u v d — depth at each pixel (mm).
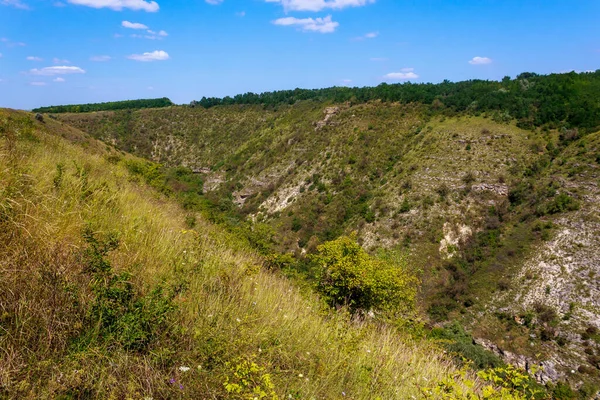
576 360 25531
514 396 3074
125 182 9367
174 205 10898
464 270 38562
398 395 3592
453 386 3201
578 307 29469
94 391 2268
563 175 44469
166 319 2947
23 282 2643
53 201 3879
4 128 6656
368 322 7004
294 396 2871
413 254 42188
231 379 2715
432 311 33781
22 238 2926
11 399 1978
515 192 45906
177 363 2721
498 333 30172
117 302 2822
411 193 51125
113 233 3576
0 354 2215
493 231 42156
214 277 4188
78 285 2801
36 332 2426
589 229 35500
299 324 4188
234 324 3377
